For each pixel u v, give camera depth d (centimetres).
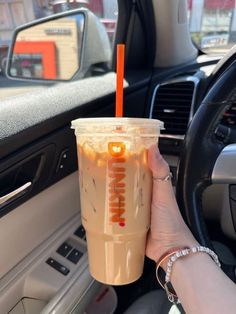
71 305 46
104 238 28
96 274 31
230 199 50
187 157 40
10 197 44
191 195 41
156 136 27
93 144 26
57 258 50
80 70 75
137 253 30
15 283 47
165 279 32
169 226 30
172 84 64
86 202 28
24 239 48
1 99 54
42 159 48
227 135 44
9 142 43
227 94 39
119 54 28
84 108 54
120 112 29
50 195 52
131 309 45
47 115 49
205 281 29
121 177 26
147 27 76
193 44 83
